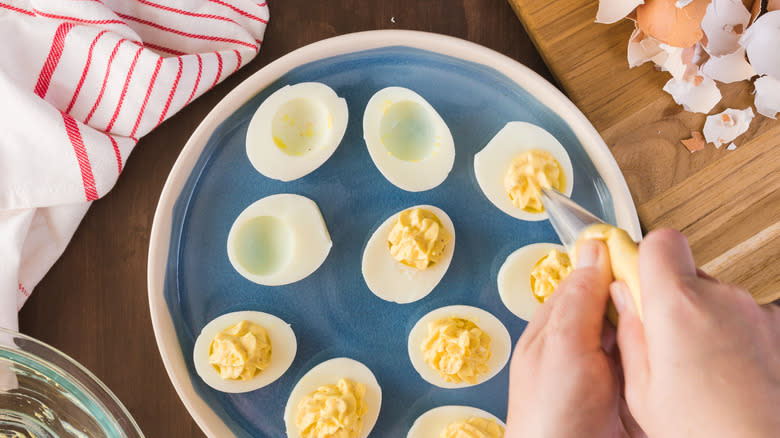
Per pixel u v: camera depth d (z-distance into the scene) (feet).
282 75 1.76
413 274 1.78
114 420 1.74
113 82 1.80
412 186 1.78
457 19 1.88
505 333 1.78
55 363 1.75
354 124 1.80
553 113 1.76
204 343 1.76
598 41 1.78
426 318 1.77
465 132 1.79
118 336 1.86
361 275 1.80
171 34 1.85
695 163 1.77
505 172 1.77
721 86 1.78
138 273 1.87
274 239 1.82
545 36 1.78
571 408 1.31
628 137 1.78
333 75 1.78
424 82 1.79
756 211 1.76
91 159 1.79
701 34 1.67
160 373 1.86
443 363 1.74
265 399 1.77
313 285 1.79
